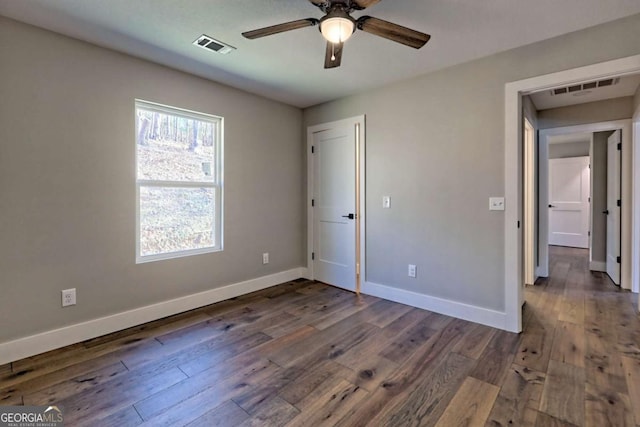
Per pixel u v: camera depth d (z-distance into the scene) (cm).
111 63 262
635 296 356
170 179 308
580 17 215
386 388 190
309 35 238
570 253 610
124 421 162
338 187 396
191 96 314
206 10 207
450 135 297
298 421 163
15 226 220
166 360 222
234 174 355
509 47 257
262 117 382
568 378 198
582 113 399
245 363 219
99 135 256
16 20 217
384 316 302
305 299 351
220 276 345
